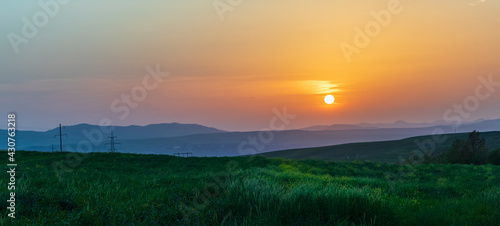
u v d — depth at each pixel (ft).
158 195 41.42
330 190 37.55
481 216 35.14
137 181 61.82
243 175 64.80
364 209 33.12
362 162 150.00
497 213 35.70
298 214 31.01
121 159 139.13
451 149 229.86
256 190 36.11
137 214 29.07
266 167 125.39
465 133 444.55
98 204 31.58
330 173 119.96
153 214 29.27
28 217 26.73
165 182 59.57
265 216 29.53
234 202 33.91
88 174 68.59
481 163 220.64
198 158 151.43
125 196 39.50
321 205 33.12
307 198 34.24
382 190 62.80
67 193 35.78
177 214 30.60
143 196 41.06
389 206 35.55
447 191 64.80
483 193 57.77
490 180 90.07
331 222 29.53
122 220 27.07
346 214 31.86
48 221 25.43
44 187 43.32
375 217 30.73
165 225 28.14
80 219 26.12
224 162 140.05
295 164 137.49
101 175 67.00
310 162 146.41
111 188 46.70
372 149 447.01
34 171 69.67
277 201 33.12
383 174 118.11
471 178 98.32
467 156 221.66
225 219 29.37
